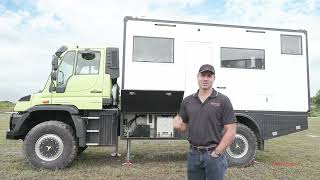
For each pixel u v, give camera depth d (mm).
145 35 9891
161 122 9844
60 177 8133
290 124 10523
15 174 8383
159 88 9836
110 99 9453
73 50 9633
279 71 10602
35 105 9273
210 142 4344
